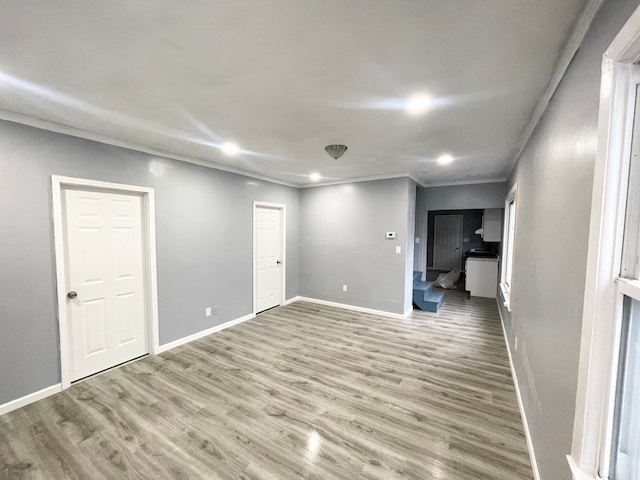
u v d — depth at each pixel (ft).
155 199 10.49
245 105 6.61
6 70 5.18
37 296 7.71
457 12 3.67
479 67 5.00
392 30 4.05
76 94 6.12
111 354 9.59
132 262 10.14
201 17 3.80
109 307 9.52
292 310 16.34
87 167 8.61
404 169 13.74
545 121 5.97
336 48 4.50
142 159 10.02
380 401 7.79
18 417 7.04
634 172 2.79
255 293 15.20
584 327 3.18
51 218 7.93
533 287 6.56
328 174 14.98
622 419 2.93
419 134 8.53
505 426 6.83
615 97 2.79
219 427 6.73
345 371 9.41
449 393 8.19
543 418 5.08
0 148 7.06
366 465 5.68
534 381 5.98
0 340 7.14
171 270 11.13
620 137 2.81
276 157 11.52
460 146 9.75
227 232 13.46
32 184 7.57
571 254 3.92
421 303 16.39
